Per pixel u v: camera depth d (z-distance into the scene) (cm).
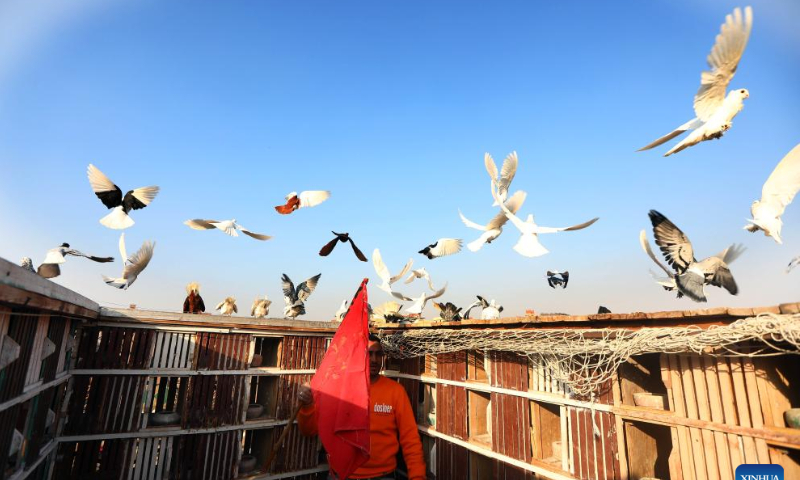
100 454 680
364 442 355
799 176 369
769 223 366
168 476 687
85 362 657
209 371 742
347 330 411
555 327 502
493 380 630
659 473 486
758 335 327
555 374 525
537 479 546
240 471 755
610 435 474
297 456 796
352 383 380
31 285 310
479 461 658
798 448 333
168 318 716
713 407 394
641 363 521
